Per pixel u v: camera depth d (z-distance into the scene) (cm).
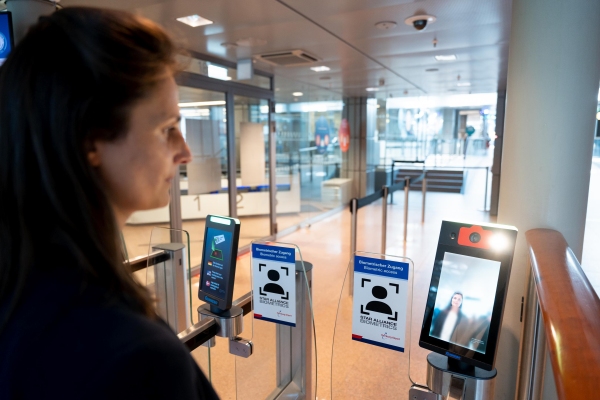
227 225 131
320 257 506
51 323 37
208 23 308
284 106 639
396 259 111
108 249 41
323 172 791
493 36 352
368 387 153
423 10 282
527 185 173
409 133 1318
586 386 60
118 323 38
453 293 113
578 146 165
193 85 421
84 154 40
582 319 82
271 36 349
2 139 40
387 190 431
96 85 39
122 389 34
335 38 358
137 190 46
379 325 116
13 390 37
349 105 916
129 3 259
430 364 114
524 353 162
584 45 159
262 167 567
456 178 1224
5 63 41
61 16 41
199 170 457
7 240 41
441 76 589
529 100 169
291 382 138
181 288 164
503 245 107
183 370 39
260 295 134
